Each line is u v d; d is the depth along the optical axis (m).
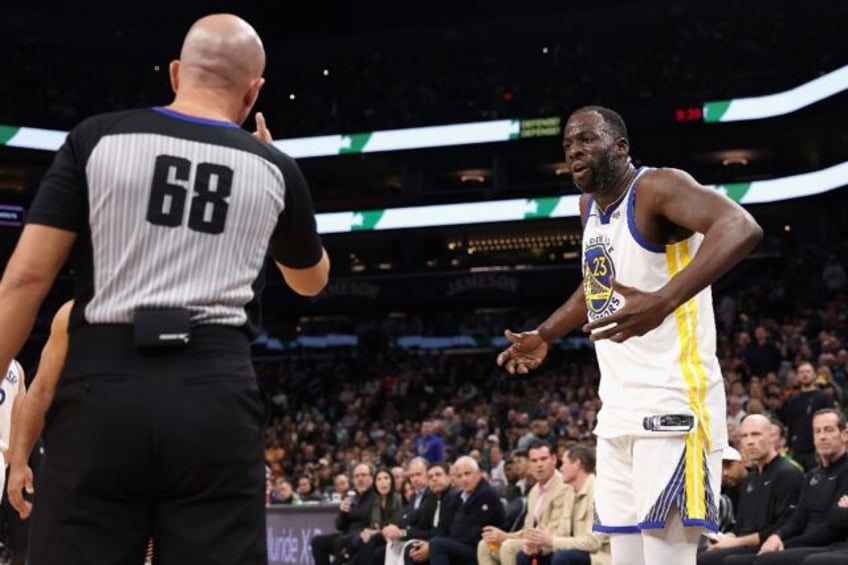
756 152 31.52
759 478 7.94
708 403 3.65
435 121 31.56
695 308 3.67
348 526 11.84
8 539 6.28
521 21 33.19
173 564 2.37
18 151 31.23
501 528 9.62
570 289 29.81
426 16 33.78
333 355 30.38
